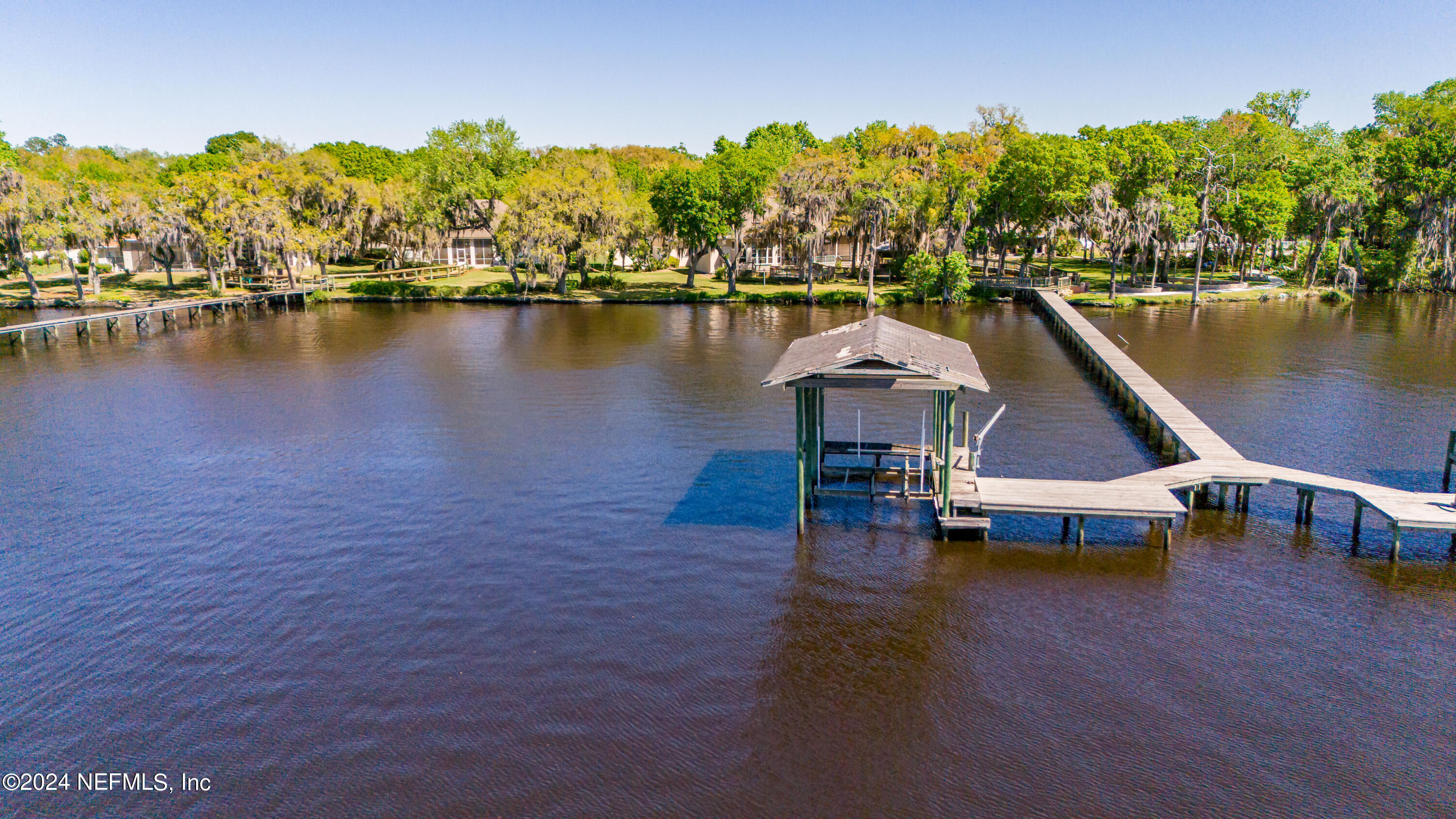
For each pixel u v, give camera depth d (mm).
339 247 69562
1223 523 19812
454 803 10938
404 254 86562
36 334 50531
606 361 41000
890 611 15742
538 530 19797
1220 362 39281
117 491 22625
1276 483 20000
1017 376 37125
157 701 13242
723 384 35406
